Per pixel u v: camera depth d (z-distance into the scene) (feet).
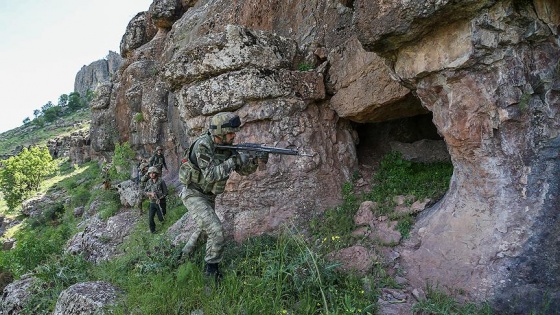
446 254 13.84
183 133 40.57
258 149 14.67
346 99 20.43
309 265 13.79
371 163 22.82
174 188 37.70
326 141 21.11
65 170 118.11
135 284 16.26
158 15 55.52
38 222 68.28
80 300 15.58
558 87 12.64
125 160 54.03
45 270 21.16
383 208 17.43
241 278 14.57
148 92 49.90
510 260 12.40
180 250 17.37
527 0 12.10
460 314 11.78
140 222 31.45
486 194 13.61
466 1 11.72
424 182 18.85
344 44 20.51
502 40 12.35
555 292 11.44
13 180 100.07
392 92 18.34
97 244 30.55
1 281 32.22
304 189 19.99
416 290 13.14
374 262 14.67
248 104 19.90
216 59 19.66
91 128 71.87
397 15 12.88
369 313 11.80
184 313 13.38
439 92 14.34
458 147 14.12
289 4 27.25
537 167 12.73
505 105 12.81
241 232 19.51
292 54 21.71
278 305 12.69
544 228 12.24
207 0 47.34
